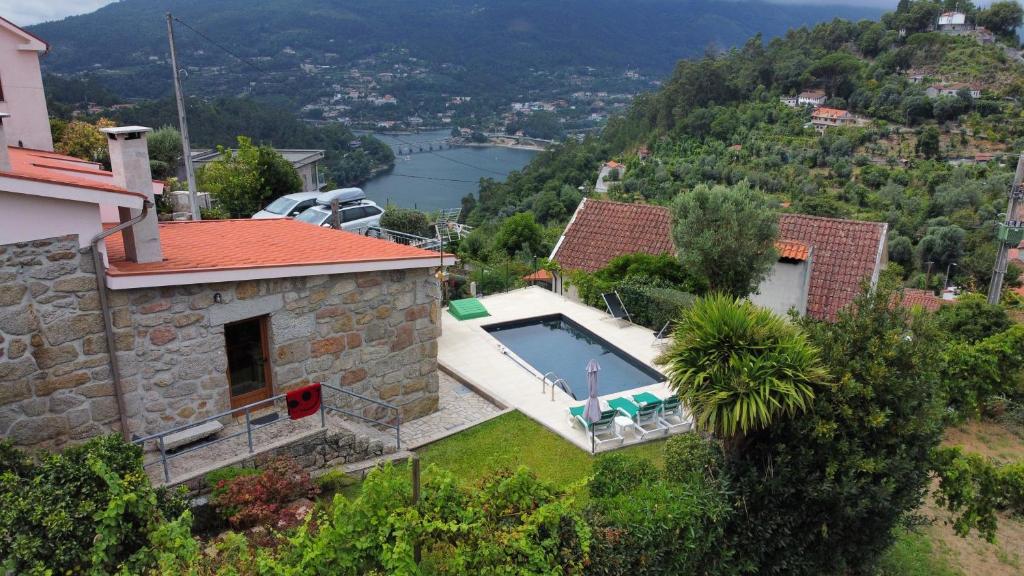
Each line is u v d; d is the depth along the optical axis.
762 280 17.23
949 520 9.31
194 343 8.91
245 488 7.08
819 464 7.88
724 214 16.48
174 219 21.27
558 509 5.83
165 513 5.89
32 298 7.61
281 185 26.66
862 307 8.51
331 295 10.17
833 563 8.37
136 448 6.04
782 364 7.71
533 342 17.00
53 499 5.12
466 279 21.66
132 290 8.29
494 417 11.82
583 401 12.69
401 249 11.32
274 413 9.87
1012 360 13.72
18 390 7.69
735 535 7.81
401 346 11.30
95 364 8.19
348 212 23.02
